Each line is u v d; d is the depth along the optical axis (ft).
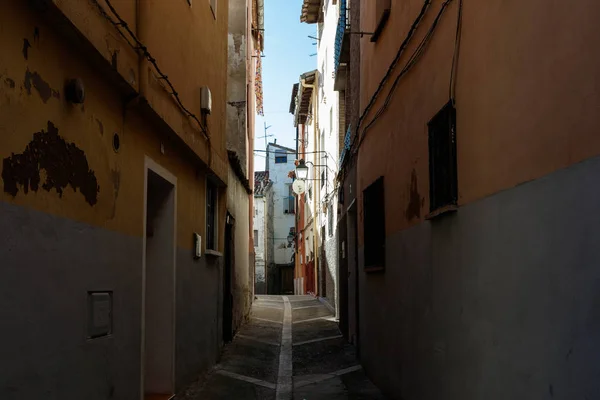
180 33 21.74
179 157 22.86
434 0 17.10
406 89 20.51
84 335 12.94
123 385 15.49
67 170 12.09
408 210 20.15
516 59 11.04
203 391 23.54
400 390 21.06
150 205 21.76
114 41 14.03
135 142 16.90
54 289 11.42
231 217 37.42
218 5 30.35
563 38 9.17
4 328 9.52
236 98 47.11
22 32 10.26
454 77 14.99
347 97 41.96
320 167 73.36
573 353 8.78
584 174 8.52
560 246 9.24
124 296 15.64
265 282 134.10
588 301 8.38
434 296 16.76
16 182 9.98
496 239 11.99
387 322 23.50
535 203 10.17
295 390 25.14
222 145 31.63
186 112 22.16
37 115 10.78
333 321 49.57
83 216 12.93
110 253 14.62
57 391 11.51
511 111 11.27
